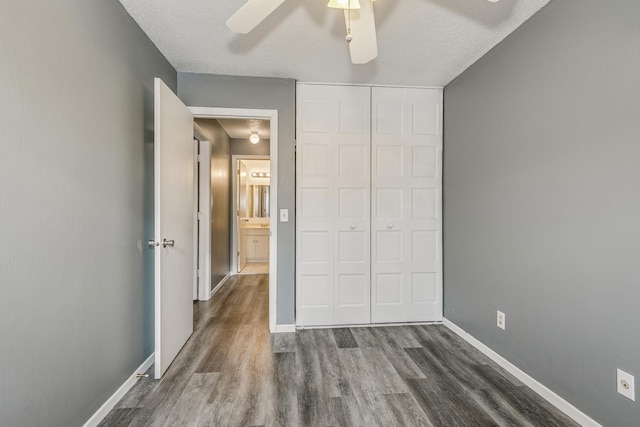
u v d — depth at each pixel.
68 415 1.35
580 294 1.54
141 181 1.99
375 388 1.86
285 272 2.74
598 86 1.45
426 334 2.70
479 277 2.38
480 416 1.61
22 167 1.12
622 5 1.34
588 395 1.50
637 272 1.30
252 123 4.20
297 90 2.79
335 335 2.66
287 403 1.71
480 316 2.37
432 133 2.93
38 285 1.19
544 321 1.77
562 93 1.64
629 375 1.32
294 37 2.07
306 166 2.80
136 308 1.94
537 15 1.80
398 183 2.90
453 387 1.88
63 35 1.30
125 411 1.64
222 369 2.07
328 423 1.56
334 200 2.84
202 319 3.03
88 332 1.48
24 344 1.13
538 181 1.80
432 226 2.94
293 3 1.73
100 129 1.56
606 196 1.41
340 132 2.84
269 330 2.75
